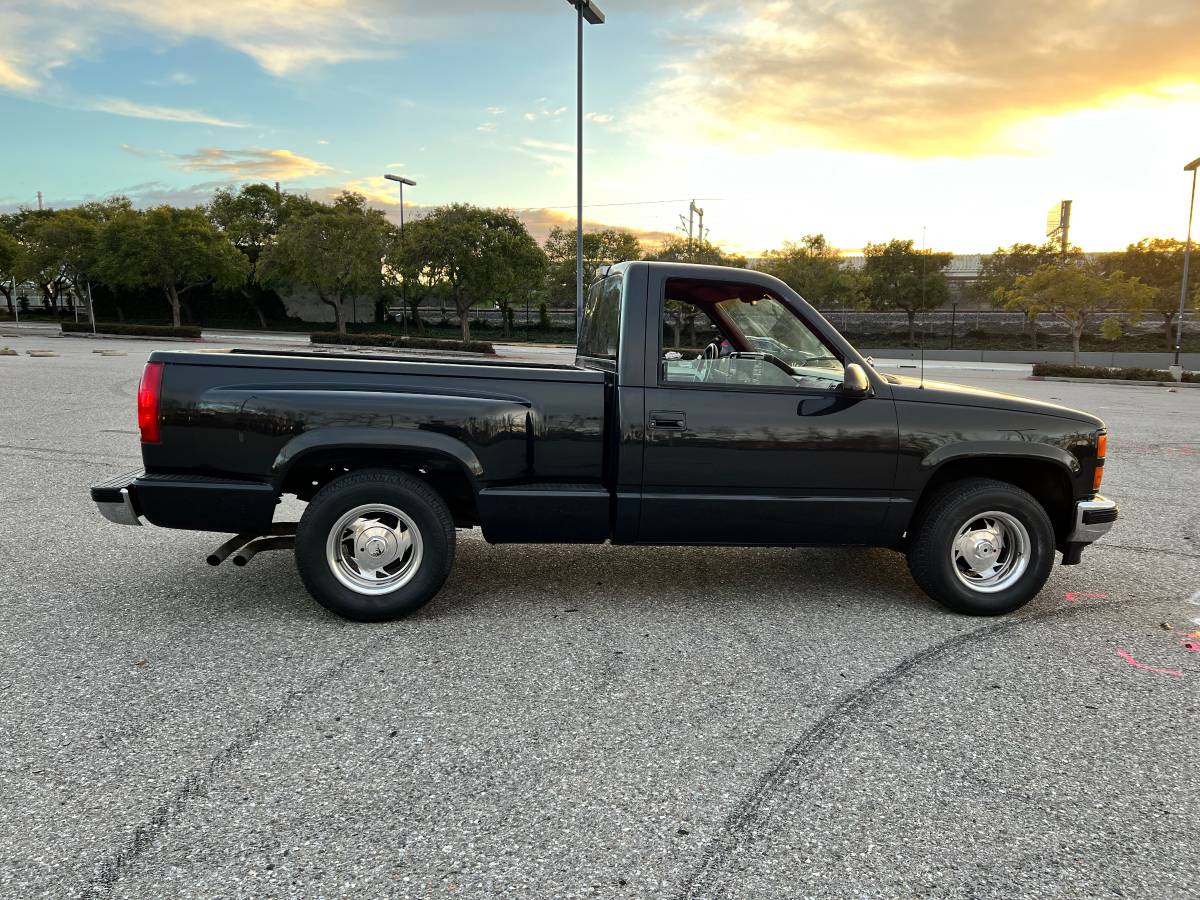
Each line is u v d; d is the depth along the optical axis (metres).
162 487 3.71
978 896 2.12
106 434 9.49
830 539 4.12
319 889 2.09
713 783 2.63
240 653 3.56
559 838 2.33
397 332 45.72
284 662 3.47
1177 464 9.41
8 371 17.39
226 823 2.36
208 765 2.66
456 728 2.94
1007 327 44.88
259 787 2.54
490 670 3.44
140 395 3.71
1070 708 3.20
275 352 4.22
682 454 3.91
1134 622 4.18
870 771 2.72
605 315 4.39
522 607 4.21
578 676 3.40
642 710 3.12
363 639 3.74
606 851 2.27
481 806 2.47
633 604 4.29
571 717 3.04
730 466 3.95
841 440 3.98
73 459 7.99
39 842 2.25
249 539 4.06
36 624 3.85
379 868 2.18
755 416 3.93
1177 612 4.34
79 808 2.41
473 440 3.81
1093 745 2.92
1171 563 5.32
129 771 2.62
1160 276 40.38
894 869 2.22
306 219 38.12
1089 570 5.14
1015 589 4.14
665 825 2.40
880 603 4.38
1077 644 3.87
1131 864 2.26
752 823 2.42
